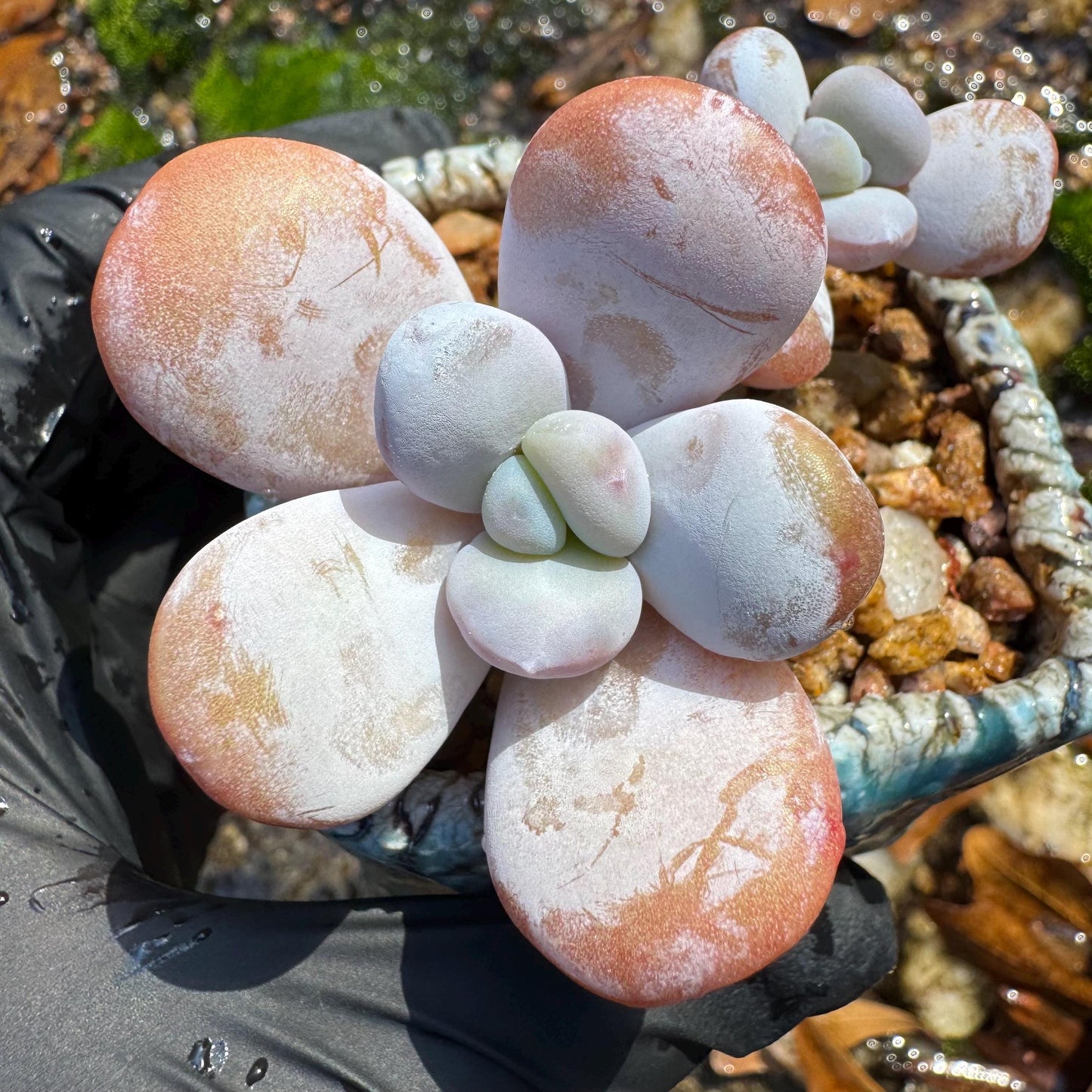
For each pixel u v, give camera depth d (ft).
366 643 0.33
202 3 0.66
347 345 0.35
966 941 0.54
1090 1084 0.52
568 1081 0.39
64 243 0.45
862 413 0.47
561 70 0.65
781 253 0.30
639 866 0.31
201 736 0.32
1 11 0.65
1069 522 0.43
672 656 0.34
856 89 0.36
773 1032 0.42
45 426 0.45
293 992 0.38
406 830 0.39
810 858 0.31
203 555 0.33
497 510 0.30
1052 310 0.57
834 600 0.30
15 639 0.43
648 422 0.34
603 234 0.30
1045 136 0.38
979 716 0.38
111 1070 0.36
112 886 0.40
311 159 0.34
